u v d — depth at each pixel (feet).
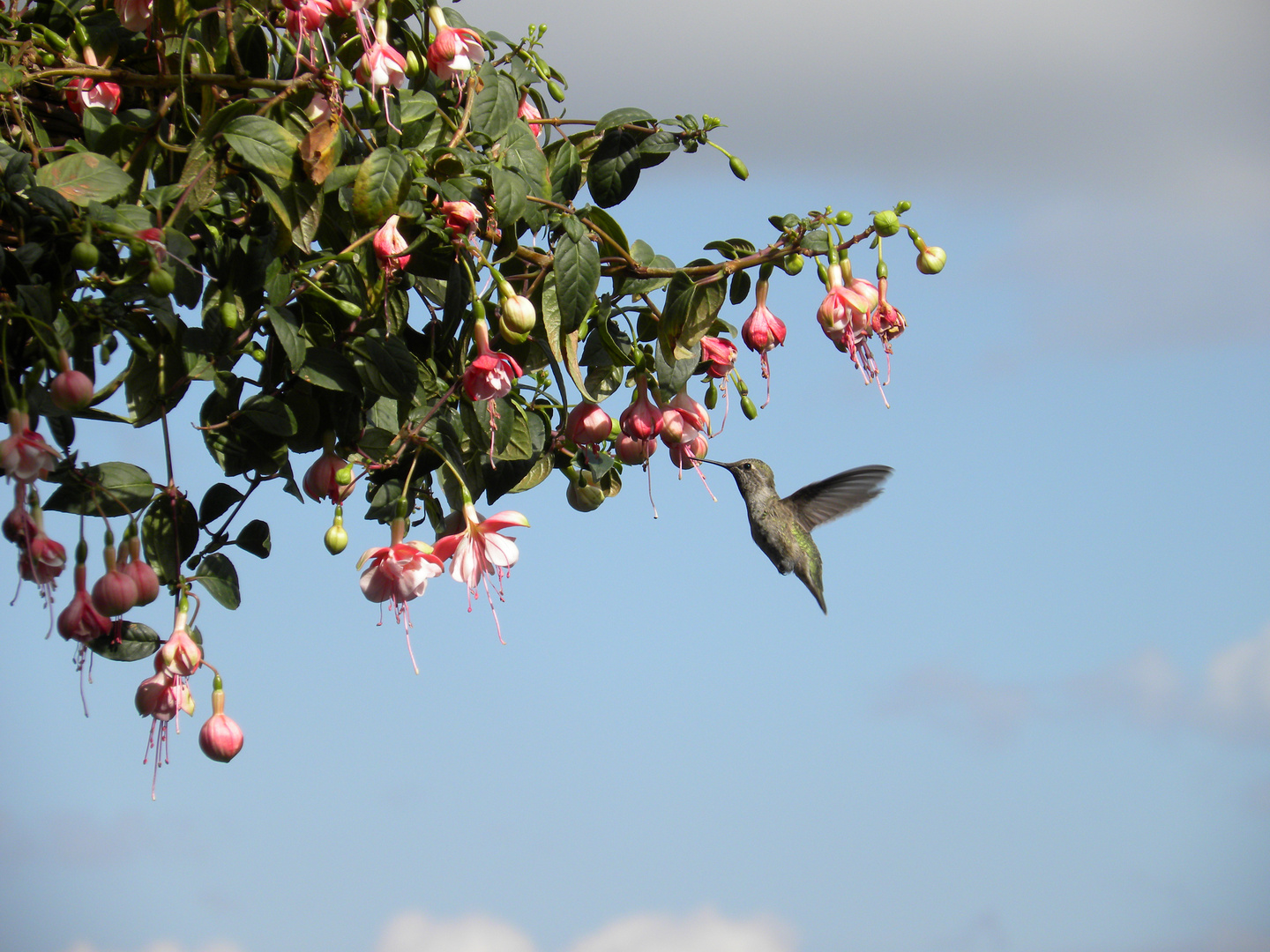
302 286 9.68
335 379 9.72
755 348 11.23
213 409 9.99
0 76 9.27
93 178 8.59
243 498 10.39
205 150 9.05
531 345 11.16
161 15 9.74
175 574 10.21
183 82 9.50
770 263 11.02
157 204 8.86
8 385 8.00
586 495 12.80
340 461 10.21
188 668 10.25
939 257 11.07
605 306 10.94
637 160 11.93
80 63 9.91
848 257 11.05
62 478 9.61
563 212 10.44
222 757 10.68
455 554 10.27
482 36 11.90
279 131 9.07
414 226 10.01
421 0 11.14
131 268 8.53
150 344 9.52
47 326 8.06
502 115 11.16
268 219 9.57
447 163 10.67
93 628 9.50
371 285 9.88
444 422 10.53
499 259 10.69
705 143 11.95
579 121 12.18
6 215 8.39
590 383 11.60
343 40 10.64
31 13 10.40
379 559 9.89
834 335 10.97
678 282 10.77
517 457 11.00
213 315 9.49
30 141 9.26
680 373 11.02
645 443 11.05
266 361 10.07
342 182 9.59
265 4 10.18
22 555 8.97
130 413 9.80
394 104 10.54
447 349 10.71
